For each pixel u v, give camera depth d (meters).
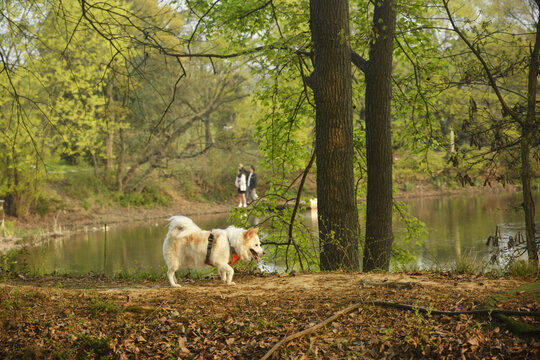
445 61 12.83
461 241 17.89
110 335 5.71
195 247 7.72
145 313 6.20
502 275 7.80
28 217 27.20
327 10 10.25
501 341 4.68
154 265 15.24
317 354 4.91
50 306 6.61
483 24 10.34
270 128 13.70
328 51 10.32
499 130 10.08
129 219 30.53
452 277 7.20
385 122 11.45
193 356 5.22
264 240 13.10
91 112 27.34
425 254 15.80
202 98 37.00
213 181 39.16
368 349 4.89
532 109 9.85
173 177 39.09
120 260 16.41
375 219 11.58
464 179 10.40
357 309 5.78
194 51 33.19
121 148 34.69
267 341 5.27
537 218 20.66
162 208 34.03
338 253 10.42
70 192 31.66
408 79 13.66
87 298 6.91
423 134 13.91
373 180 11.59
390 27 11.13
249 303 6.41
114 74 10.30
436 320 5.25
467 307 5.43
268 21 12.97
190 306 6.43
